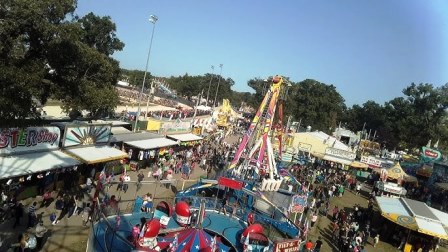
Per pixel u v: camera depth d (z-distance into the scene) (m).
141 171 39.47
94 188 30.39
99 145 33.50
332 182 53.59
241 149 32.81
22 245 18.06
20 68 22.50
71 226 22.95
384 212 34.03
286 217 23.39
